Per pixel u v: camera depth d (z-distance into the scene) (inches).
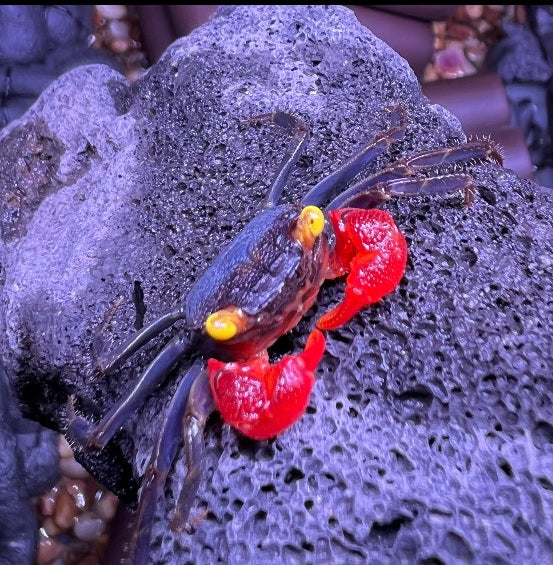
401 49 8.3
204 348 4.0
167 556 3.8
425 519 3.6
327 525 3.7
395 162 4.2
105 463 4.9
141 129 4.9
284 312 3.9
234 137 4.6
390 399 3.9
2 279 4.9
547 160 8.6
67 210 4.8
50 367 4.5
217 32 4.9
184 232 4.5
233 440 3.8
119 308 4.4
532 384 3.8
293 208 4.0
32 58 8.2
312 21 4.9
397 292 4.0
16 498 6.4
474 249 4.1
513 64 8.9
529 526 3.6
